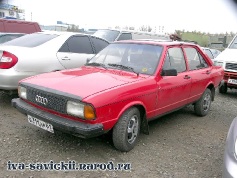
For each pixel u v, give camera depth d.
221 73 6.03
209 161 3.64
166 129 4.76
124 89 3.45
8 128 4.25
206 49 13.29
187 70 4.87
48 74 4.03
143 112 3.90
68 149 3.70
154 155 3.70
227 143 2.71
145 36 12.73
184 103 4.86
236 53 8.21
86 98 3.09
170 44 4.54
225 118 5.77
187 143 4.20
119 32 11.77
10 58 4.83
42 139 3.94
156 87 3.95
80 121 3.18
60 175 3.09
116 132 3.52
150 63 4.20
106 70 4.21
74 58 5.96
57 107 3.32
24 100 3.84
